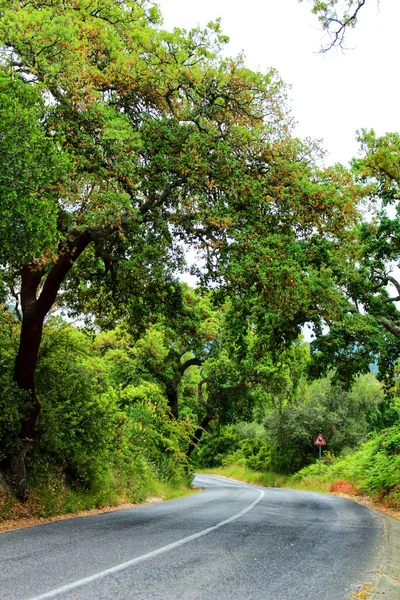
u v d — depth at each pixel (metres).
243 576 6.17
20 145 8.92
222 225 12.55
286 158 13.87
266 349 19.59
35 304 13.64
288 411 45.91
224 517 12.56
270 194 13.67
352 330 17.19
